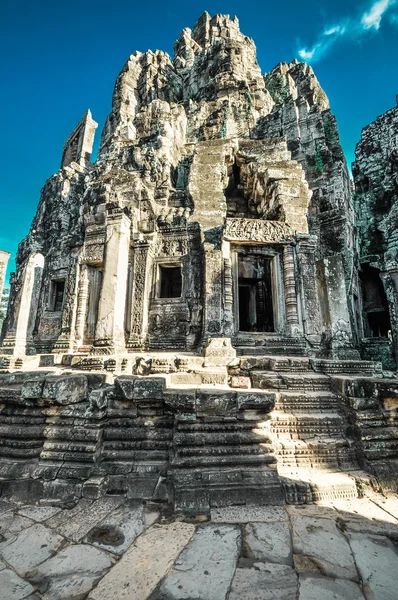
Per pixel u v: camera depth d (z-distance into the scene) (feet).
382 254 67.97
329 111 66.18
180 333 43.01
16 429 15.85
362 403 16.57
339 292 29.07
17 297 42.47
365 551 10.18
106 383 18.88
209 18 124.98
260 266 54.13
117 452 15.44
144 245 45.19
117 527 11.55
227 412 15.78
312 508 12.94
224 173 48.01
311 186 60.80
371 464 15.16
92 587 8.63
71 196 83.82
